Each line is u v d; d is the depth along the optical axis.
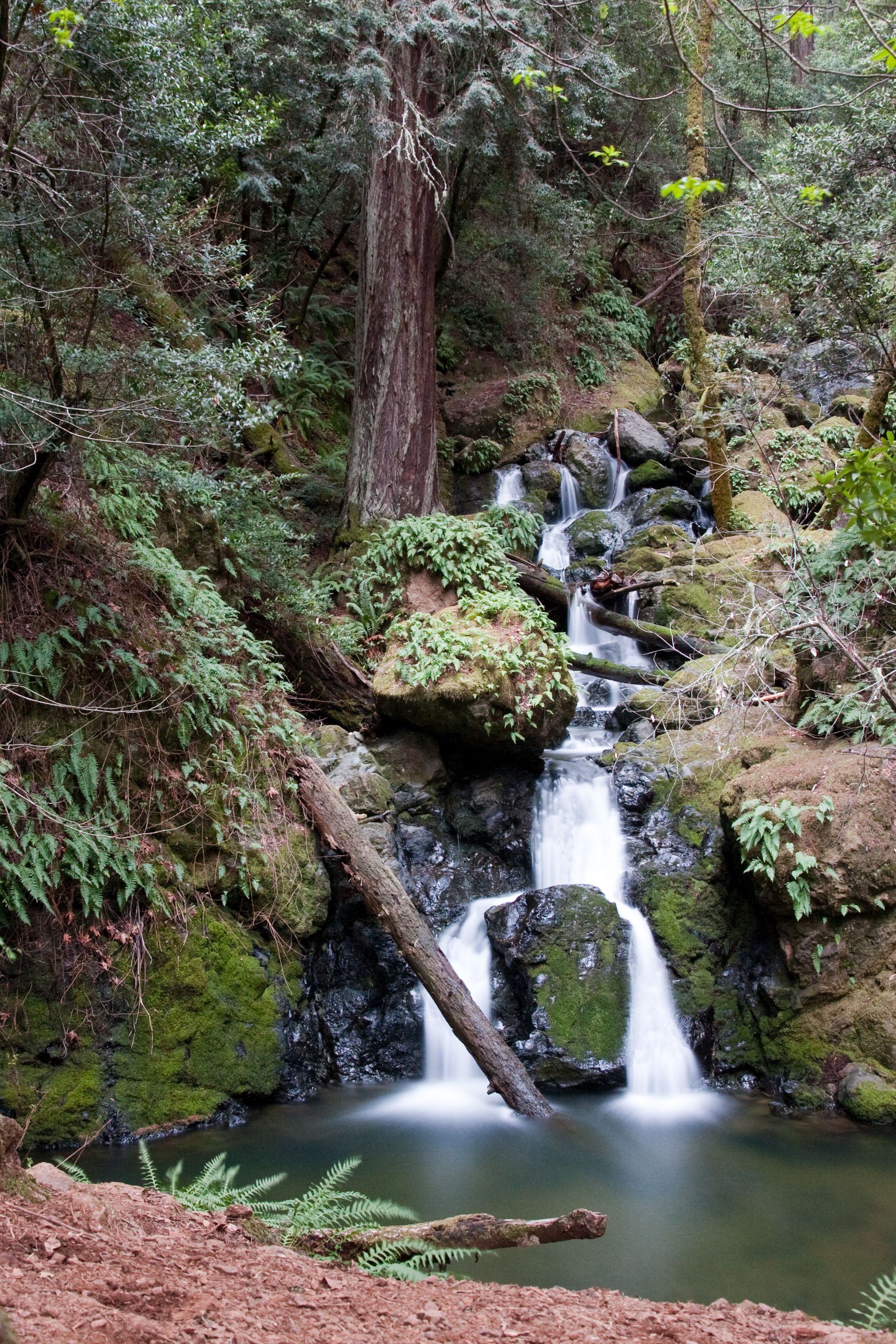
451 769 10.66
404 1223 5.76
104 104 7.18
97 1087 7.04
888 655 7.07
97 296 7.04
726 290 13.05
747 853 8.59
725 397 16.80
